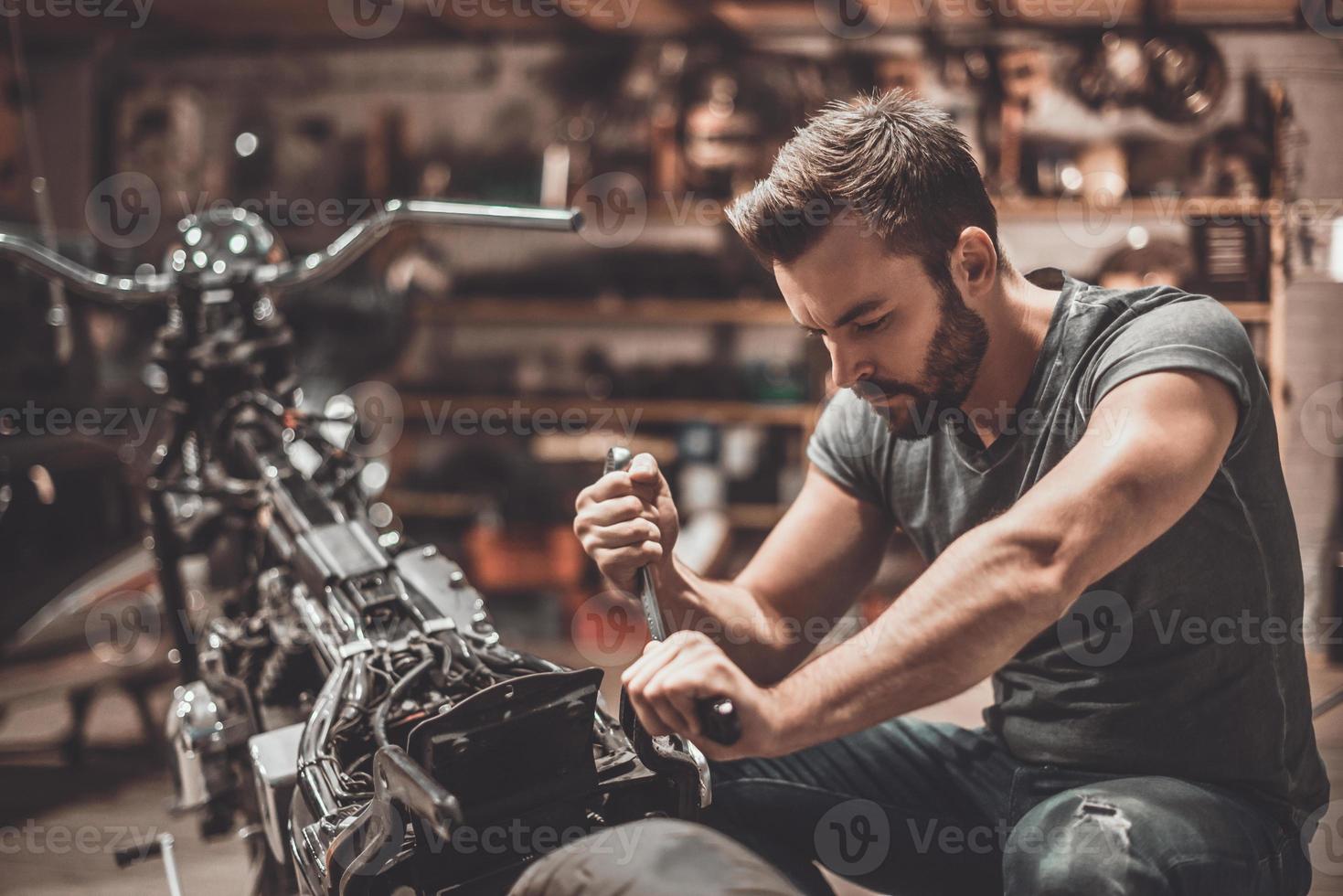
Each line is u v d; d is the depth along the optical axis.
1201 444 0.81
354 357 3.50
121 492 2.44
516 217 1.22
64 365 2.52
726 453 3.99
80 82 4.27
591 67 4.15
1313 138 3.52
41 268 1.26
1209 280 3.55
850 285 0.89
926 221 0.89
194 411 1.27
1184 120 3.59
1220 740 0.96
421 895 0.75
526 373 4.40
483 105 4.25
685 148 3.85
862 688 0.75
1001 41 3.79
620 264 4.02
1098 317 0.96
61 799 2.22
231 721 1.11
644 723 0.74
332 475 1.22
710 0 3.64
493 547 3.79
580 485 4.09
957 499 1.07
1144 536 0.78
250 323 1.26
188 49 4.33
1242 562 0.94
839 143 0.89
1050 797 0.99
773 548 1.21
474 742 0.73
